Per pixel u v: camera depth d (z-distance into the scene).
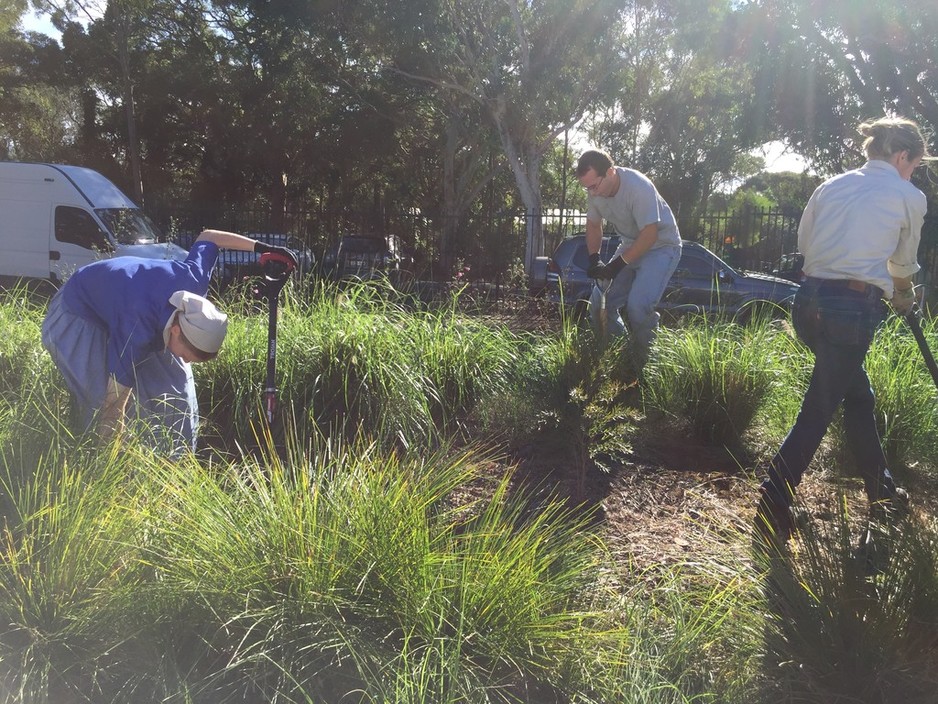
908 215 3.56
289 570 2.48
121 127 32.12
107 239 14.94
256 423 4.49
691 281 10.91
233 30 29.91
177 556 2.53
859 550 2.72
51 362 4.27
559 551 2.79
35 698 2.10
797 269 15.90
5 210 15.48
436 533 2.74
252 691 2.21
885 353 5.20
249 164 31.66
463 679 2.23
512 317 6.84
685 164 31.73
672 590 2.73
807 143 27.31
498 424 4.65
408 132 31.86
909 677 2.31
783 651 2.44
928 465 4.23
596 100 28.62
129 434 3.29
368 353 4.79
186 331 3.51
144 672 2.24
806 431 3.60
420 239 18.50
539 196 26.31
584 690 2.33
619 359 4.59
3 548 2.63
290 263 3.95
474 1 25.06
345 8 25.11
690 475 4.27
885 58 23.06
